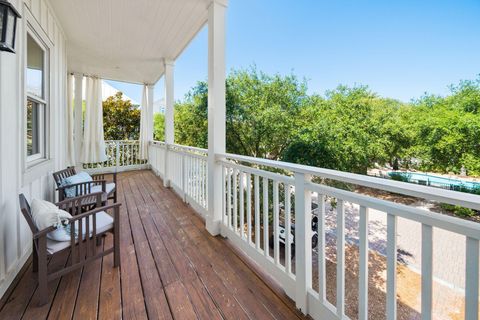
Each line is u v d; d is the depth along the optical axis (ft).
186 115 31.99
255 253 6.53
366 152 19.30
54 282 5.69
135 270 6.27
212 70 8.61
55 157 10.31
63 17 10.34
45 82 9.17
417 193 2.79
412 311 8.27
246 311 4.87
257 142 26.50
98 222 6.45
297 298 4.94
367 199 3.54
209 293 5.41
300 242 4.84
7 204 5.65
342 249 4.06
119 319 4.62
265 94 27.58
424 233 2.88
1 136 5.37
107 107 32.30
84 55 15.03
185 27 11.21
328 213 18.03
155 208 11.53
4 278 5.40
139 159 23.45
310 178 4.79
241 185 7.23
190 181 12.03
